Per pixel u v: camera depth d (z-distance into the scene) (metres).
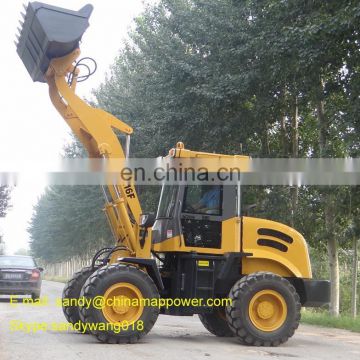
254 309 9.73
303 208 18.38
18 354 7.76
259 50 15.41
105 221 31.73
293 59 14.71
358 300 32.12
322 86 16.00
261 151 19.08
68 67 9.77
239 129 17.42
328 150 15.61
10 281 18.45
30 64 10.20
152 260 9.65
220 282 10.19
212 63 17.33
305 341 10.70
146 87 20.98
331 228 17.55
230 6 17.14
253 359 8.07
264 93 16.66
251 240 10.36
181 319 14.77
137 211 9.98
